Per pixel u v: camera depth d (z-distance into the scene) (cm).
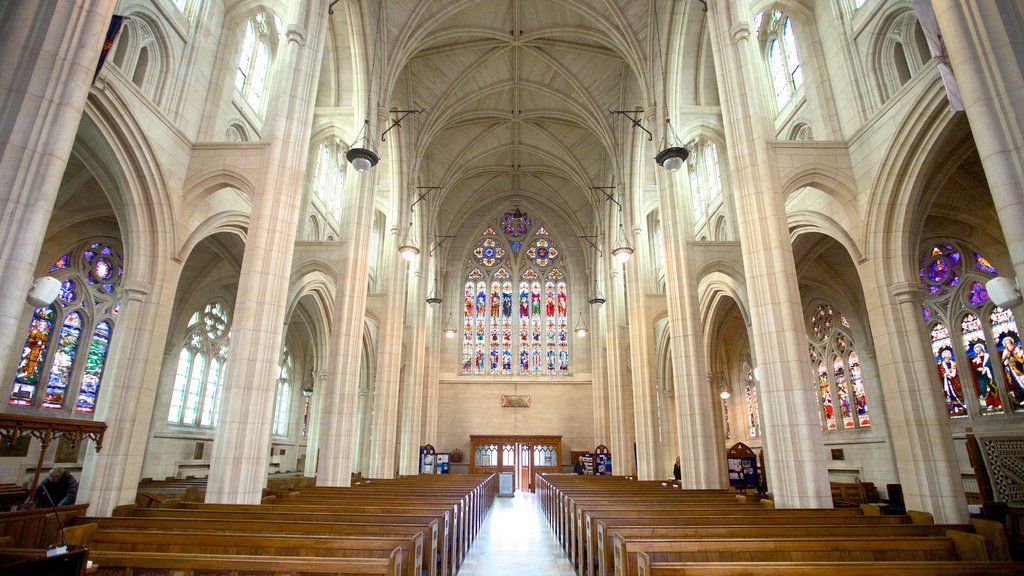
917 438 1180
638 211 2759
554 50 2747
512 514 2094
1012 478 1089
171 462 2120
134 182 1236
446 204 3972
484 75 2919
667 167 1547
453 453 3722
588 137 3369
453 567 964
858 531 731
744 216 1355
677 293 1888
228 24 1638
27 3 654
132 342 1243
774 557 602
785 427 1185
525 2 2505
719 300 2356
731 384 2911
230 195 1608
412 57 2642
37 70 634
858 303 2011
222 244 1962
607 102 2905
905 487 1195
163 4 1356
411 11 2250
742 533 707
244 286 1277
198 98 1494
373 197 2012
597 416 3681
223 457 1161
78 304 1708
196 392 2323
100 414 1196
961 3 642
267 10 1773
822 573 461
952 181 1405
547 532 1572
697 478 1694
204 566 496
